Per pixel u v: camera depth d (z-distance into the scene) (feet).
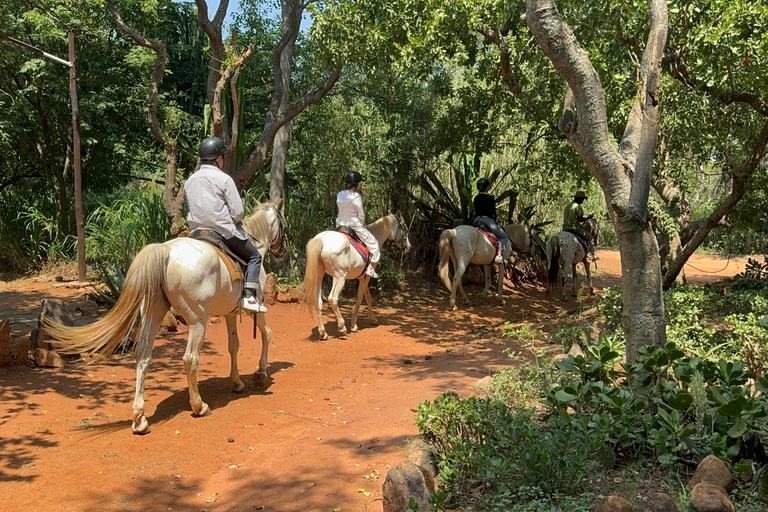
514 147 56.29
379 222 37.58
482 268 52.31
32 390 21.47
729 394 14.01
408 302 44.57
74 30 45.42
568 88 18.83
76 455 16.46
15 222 48.19
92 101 48.83
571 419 14.57
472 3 29.43
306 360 28.25
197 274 18.94
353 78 47.91
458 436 14.90
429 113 48.85
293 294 39.32
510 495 12.58
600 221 79.82
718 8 27.35
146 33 51.31
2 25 43.86
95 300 35.14
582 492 12.84
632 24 30.66
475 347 30.58
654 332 16.49
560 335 24.71
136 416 18.11
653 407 16.08
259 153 40.60
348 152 51.37
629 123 18.04
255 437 18.47
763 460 13.84
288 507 13.71
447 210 52.37
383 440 17.17
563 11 28.66
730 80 30.09
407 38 33.88
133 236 40.37
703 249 85.05
